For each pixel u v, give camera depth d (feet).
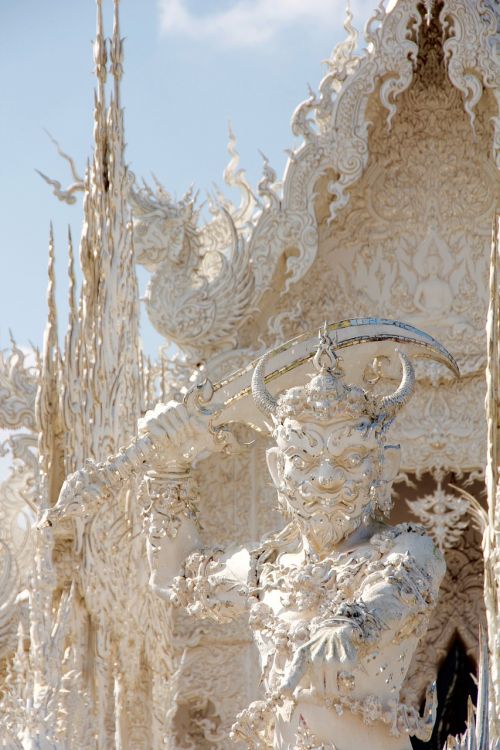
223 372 102.68
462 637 117.19
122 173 90.99
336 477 35.96
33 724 79.77
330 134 103.04
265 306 105.50
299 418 36.81
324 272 107.96
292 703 33.81
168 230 103.19
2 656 98.78
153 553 41.22
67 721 81.41
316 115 103.35
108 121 90.74
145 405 90.07
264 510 104.17
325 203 106.01
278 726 34.99
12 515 107.34
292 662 30.19
